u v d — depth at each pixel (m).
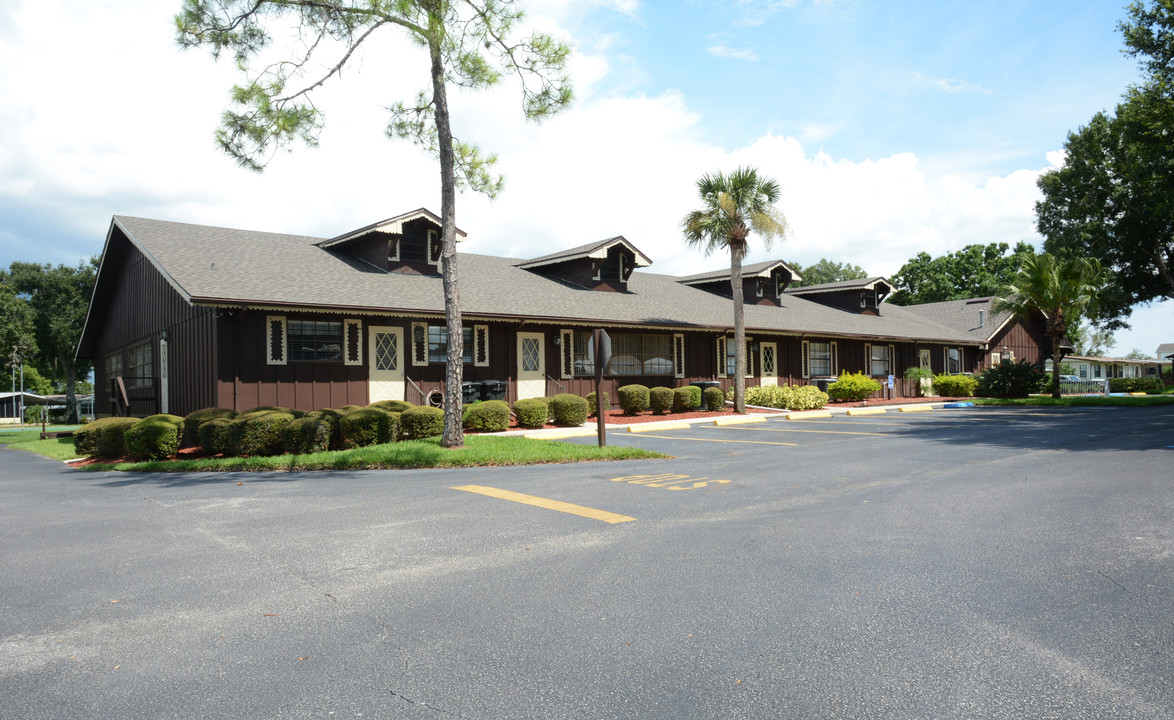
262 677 3.38
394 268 19.89
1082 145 39.84
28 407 59.31
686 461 11.20
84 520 7.24
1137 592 4.42
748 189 21.81
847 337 28.20
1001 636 3.75
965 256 55.47
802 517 6.74
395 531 6.36
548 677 3.34
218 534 6.38
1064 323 29.58
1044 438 14.12
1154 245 39.75
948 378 31.75
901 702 3.05
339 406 16.95
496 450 11.98
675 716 2.95
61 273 52.97
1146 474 9.16
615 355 22.59
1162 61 26.34
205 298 14.30
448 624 4.04
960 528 6.21
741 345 22.14
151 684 3.31
